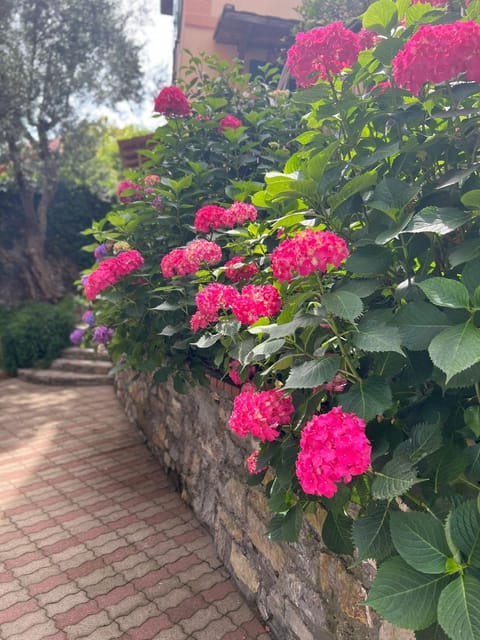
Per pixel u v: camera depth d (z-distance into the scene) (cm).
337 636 192
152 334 356
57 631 243
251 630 245
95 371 862
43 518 357
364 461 129
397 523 117
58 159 1166
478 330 116
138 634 241
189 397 377
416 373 151
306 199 179
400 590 112
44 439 533
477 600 104
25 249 1158
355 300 139
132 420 585
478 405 136
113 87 1155
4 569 294
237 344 210
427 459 139
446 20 197
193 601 267
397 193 166
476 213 143
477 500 116
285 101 479
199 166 377
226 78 586
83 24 1090
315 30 220
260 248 254
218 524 315
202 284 297
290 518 175
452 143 181
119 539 329
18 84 1016
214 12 980
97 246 492
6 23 1027
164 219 372
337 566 193
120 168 1750
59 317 968
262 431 175
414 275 172
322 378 140
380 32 208
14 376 882
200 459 353
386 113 197
